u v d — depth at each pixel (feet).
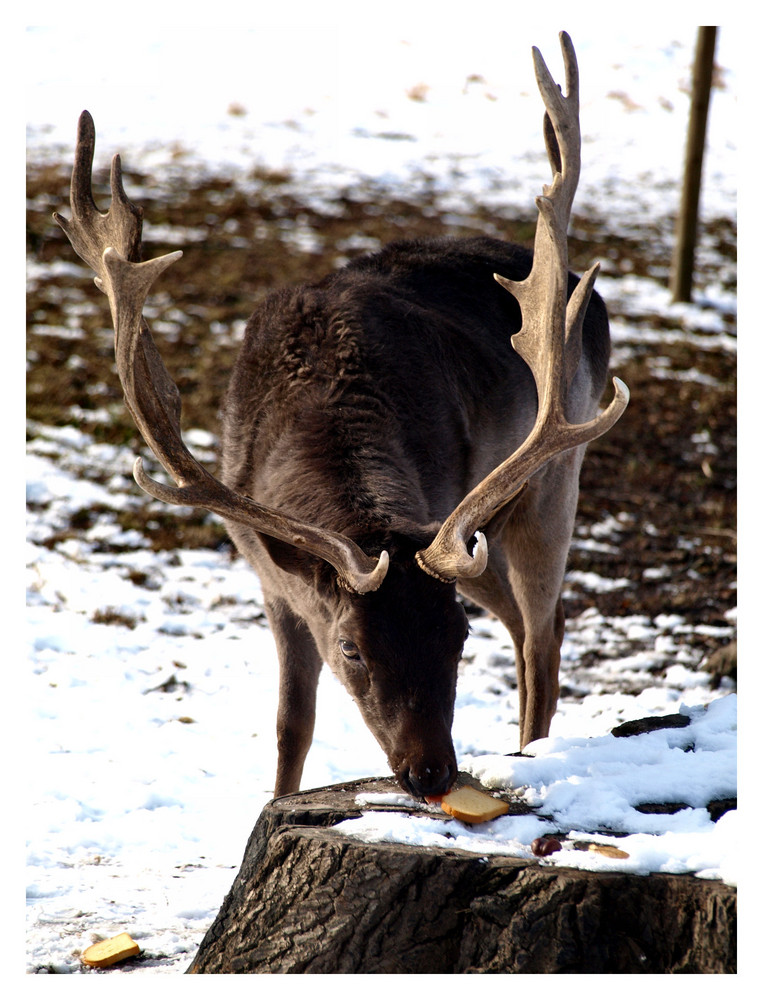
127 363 20.15
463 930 16.53
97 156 121.39
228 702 38.09
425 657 19.60
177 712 36.86
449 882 16.52
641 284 99.76
